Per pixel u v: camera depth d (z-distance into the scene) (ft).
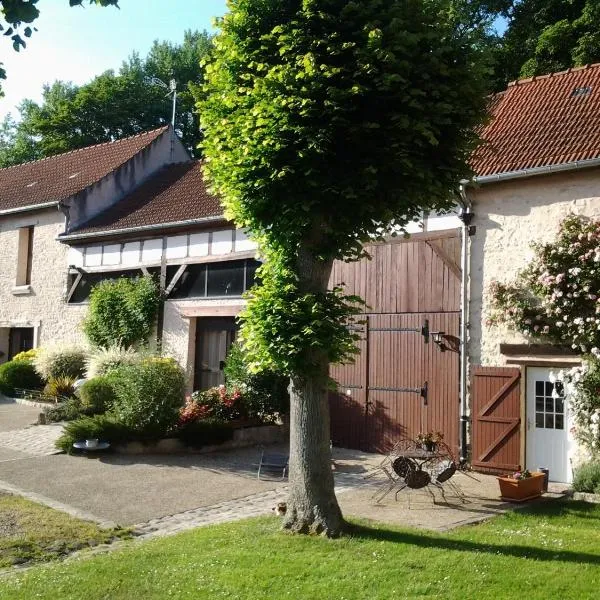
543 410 32.19
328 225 20.92
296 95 20.15
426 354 36.19
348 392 39.42
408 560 18.78
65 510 25.76
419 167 20.38
